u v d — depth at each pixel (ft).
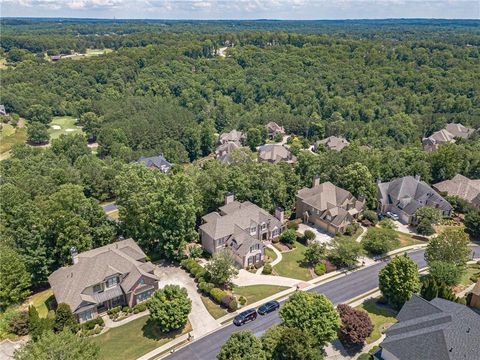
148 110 540.52
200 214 273.13
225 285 210.79
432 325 147.23
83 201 235.40
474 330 143.74
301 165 336.90
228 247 231.50
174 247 231.71
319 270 223.71
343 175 308.19
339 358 159.63
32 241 208.95
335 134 545.44
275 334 151.94
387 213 301.02
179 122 510.99
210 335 175.83
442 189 321.32
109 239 237.04
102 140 455.63
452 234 213.05
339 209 271.69
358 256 233.55
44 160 375.04
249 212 254.06
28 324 174.40
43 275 212.43
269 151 446.60
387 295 189.37
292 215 303.27
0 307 193.06
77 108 572.10
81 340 140.56
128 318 188.03
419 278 202.08
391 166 341.62
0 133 484.33
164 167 407.23
